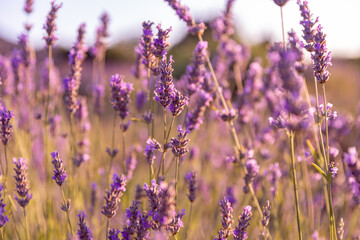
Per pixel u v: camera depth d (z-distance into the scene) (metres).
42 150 3.58
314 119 2.11
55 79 3.84
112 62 15.20
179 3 2.69
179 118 4.93
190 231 3.35
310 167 3.32
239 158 2.60
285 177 3.37
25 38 3.59
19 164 2.12
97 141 4.00
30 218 3.01
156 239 1.47
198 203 3.62
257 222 2.95
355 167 1.86
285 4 2.03
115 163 4.25
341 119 3.08
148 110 2.44
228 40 4.43
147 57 2.33
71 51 3.03
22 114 3.65
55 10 2.93
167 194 1.54
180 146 1.98
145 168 4.14
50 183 2.94
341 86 9.34
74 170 3.13
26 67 3.63
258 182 3.16
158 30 2.22
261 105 4.08
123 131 2.74
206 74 2.83
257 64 3.73
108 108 6.33
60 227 3.01
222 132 4.73
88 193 3.45
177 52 14.26
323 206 3.01
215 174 4.45
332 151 2.64
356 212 2.91
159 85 2.01
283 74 1.28
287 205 3.29
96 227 3.13
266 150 3.27
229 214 1.93
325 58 1.97
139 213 1.76
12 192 3.02
